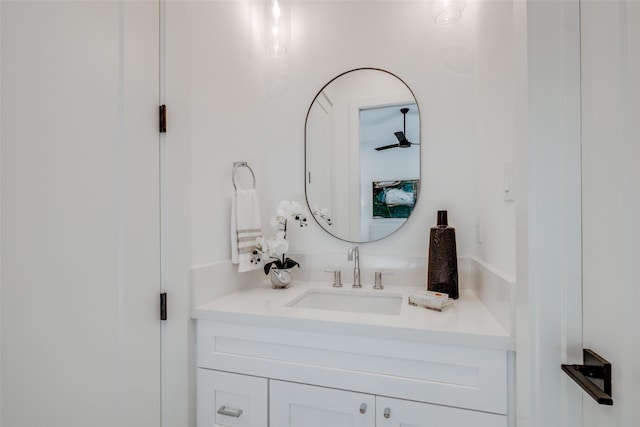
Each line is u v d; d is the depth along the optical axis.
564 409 0.69
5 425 0.63
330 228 1.57
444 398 0.87
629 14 0.50
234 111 1.41
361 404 0.94
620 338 0.54
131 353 0.89
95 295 0.81
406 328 0.90
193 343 1.12
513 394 0.82
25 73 0.67
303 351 1.00
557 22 0.70
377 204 1.51
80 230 0.77
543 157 0.70
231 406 1.07
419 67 1.46
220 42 1.32
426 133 1.45
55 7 0.72
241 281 1.41
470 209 1.38
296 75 1.65
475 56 1.35
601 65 0.59
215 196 1.27
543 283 0.70
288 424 1.00
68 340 0.74
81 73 0.78
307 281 1.57
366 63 1.54
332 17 1.60
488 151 1.12
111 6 0.86
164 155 1.01
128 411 0.88
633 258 0.50
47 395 0.70
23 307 0.66
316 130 1.61
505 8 0.93
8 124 0.64
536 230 0.71
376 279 1.41
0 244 0.63
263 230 1.63
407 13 1.49
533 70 0.71
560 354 0.69
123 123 0.88
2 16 0.63
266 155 1.68
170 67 1.04
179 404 1.04
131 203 0.90
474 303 1.16
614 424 0.55
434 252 1.24
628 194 0.51
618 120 0.54
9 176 0.65
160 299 0.99
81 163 0.78
